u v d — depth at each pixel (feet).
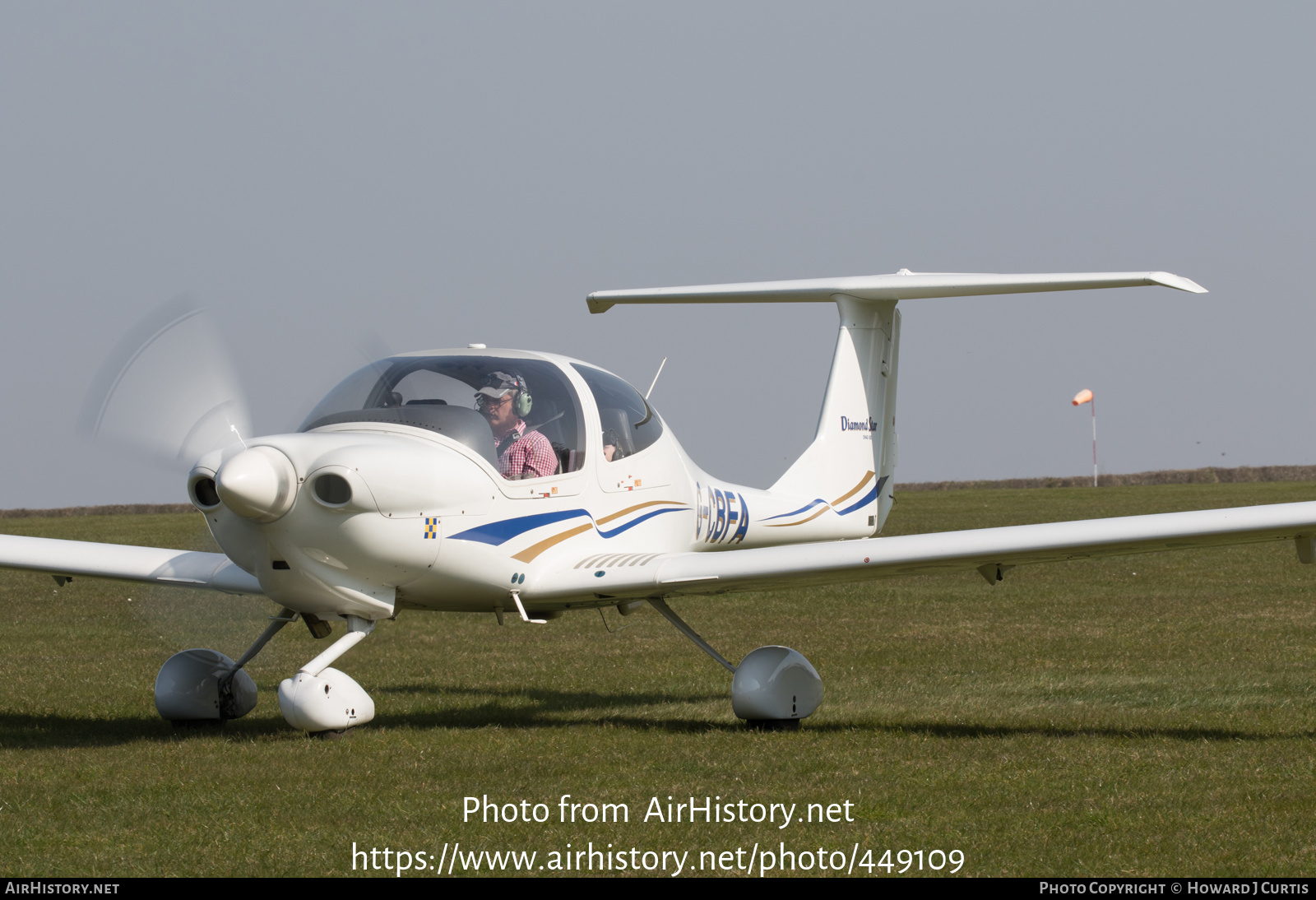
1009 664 84.38
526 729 61.36
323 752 54.49
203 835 41.73
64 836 41.73
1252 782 48.39
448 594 60.08
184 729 63.16
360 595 57.62
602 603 66.28
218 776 49.83
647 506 68.44
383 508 55.42
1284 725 60.80
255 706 67.82
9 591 145.59
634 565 61.67
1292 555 169.27
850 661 87.76
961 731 60.34
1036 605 122.62
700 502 73.92
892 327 92.79
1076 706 67.36
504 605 63.31
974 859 39.27
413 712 69.56
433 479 56.80
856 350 89.81
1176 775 49.75
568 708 70.90
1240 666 81.10
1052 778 49.47
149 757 53.83
